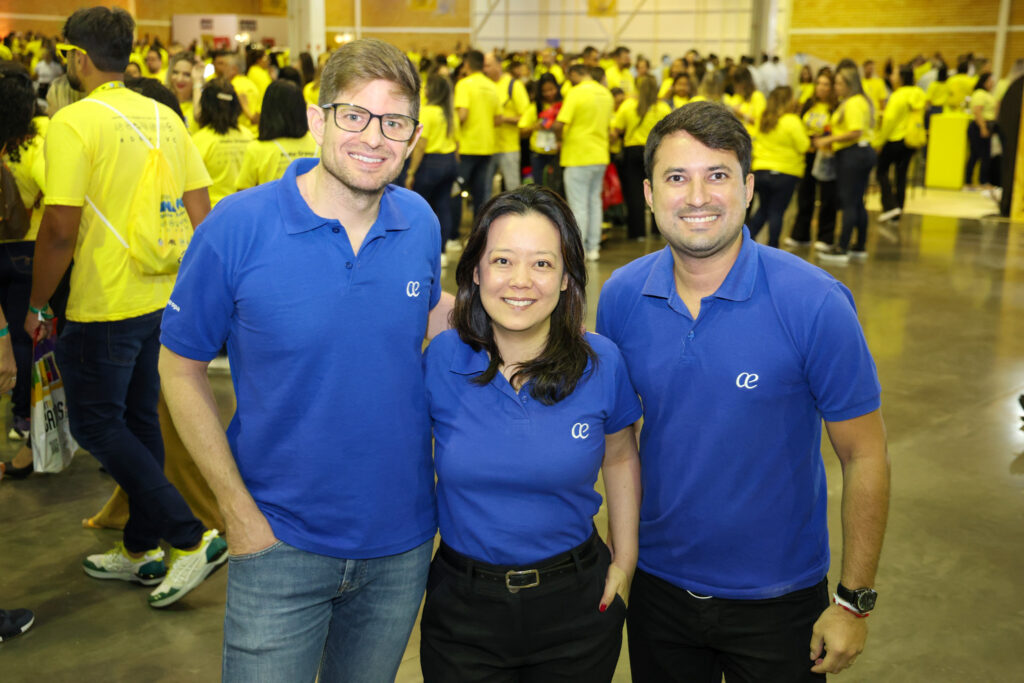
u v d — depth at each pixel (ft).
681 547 5.42
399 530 5.30
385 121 4.76
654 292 5.30
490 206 5.06
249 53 30.96
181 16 71.15
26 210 11.28
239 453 5.18
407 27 70.13
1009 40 52.06
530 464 5.01
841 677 8.18
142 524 9.22
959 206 37.09
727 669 5.64
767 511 5.22
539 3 69.00
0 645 8.41
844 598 5.09
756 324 5.08
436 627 5.33
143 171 8.59
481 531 5.11
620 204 31.48
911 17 54.44
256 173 13.12
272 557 5.08
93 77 8.73
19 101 10.69
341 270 4.96
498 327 5.20
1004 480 12.28
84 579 9.63
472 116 25.72
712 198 4.91
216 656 8.34
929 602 9.41
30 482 11.92
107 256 8.49
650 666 5.84
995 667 8.35
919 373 16.65
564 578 5.15
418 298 5.25
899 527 10.99
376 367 5.07
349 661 5.63
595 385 5.14
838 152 25.84
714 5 64.90
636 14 67.31
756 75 43.45
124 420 9.23
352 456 5.08
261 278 4.90
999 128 34.06
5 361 8.12
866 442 5.10
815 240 29.89
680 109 5.08
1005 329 19.60
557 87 28.14
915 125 32.40
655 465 5.46
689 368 5.22
